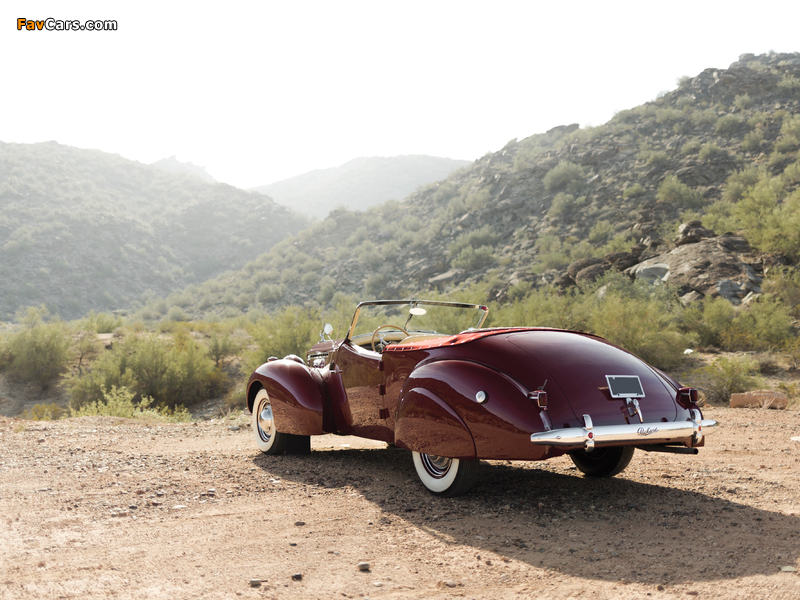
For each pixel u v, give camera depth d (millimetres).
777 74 112562
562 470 4973
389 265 126625
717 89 117000
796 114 93125
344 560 2924
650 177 97750
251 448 6277
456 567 2809
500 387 3566
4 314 181875
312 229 172125
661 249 32812
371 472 4895
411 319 5828
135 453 5969
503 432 3465
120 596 2502
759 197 33562
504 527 3400
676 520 3492
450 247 111750
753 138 91875
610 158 111375
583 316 18406
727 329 18219
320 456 5637
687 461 5273
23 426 7832
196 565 2871
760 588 2465
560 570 2738
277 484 4508
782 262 26281
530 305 19391
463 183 163125
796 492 4121
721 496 4051
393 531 3365
